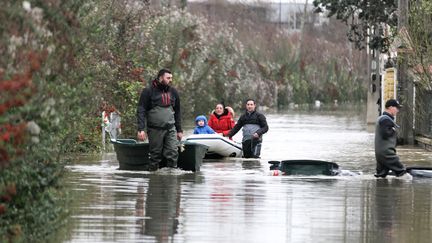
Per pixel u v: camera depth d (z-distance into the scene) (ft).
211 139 198.39
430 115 237.66
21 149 77.20
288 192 136.56
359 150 233.96
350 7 321.11
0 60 77.36
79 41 90.43
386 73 286.05
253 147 205.67
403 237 100.58
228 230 102.78
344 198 130.93
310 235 100.89
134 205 119.65
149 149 161.99
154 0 381.81
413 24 233.35
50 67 82.99
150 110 161.38
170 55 338.54
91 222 105.60
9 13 78.79
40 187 86.69
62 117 86.69
